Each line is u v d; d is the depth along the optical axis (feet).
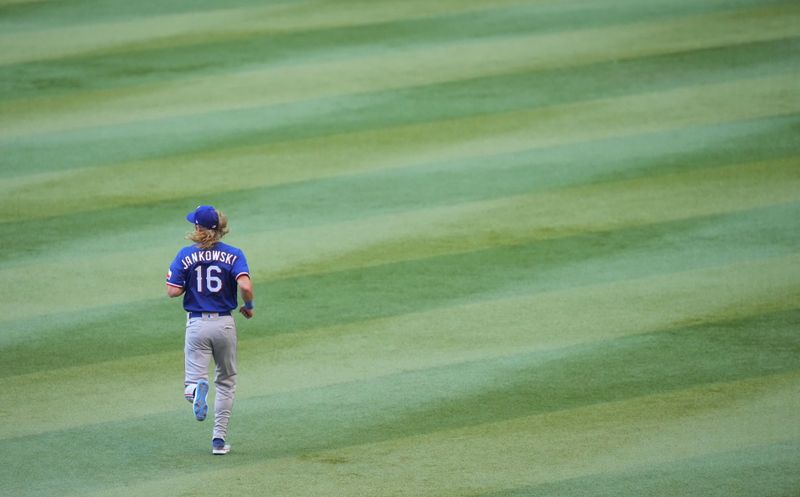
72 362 124.47
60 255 151.64
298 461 102.73
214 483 98.32
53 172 176.04
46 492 96.99
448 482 98.53
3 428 109.60
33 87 205.77
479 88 204.85
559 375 120.57
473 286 143.02
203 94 203.10
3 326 132.87
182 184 172.14
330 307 137.90
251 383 119.85
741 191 169.17
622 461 102.22
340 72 211.61
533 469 100.89
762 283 142.51
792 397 114.73
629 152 182.39
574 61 215.51
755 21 232.94
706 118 193.26
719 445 105.09
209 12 243.81
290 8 246.06
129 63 215.92
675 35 226.79
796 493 96.02
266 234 157.38
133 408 114.21
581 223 160.45
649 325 132.16
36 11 244.63
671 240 155.22
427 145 185.06
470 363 123.65
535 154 181.88
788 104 197.16
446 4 247.70
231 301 103.45
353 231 158.30
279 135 188.55
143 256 151.23
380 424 110.32
